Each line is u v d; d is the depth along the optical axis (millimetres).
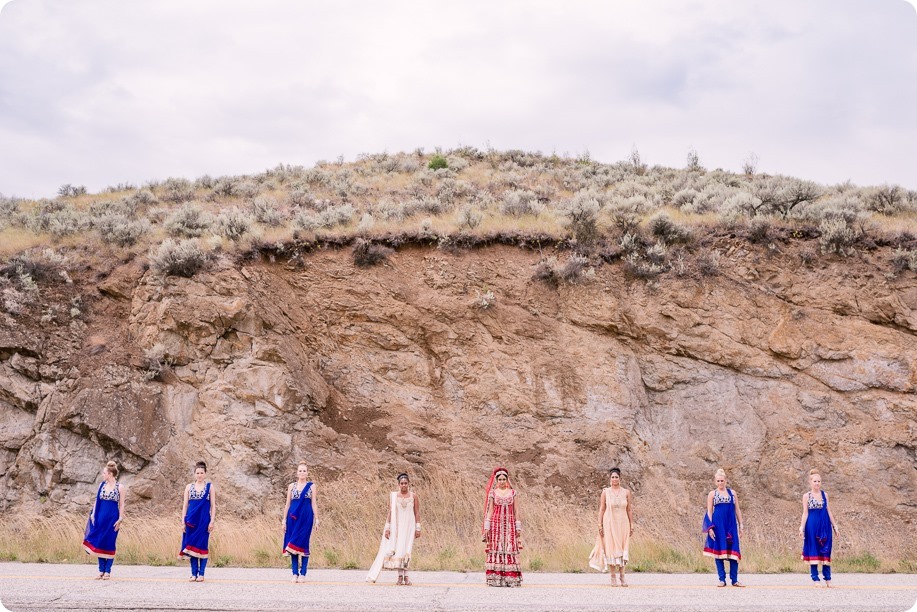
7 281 22312
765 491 20500
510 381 21953
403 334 22656
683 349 22422
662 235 24500
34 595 10758
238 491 19172
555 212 26516
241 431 19922
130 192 38750
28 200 36531
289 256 23531
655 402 22188
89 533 12828
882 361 21688
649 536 18469
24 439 20234
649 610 10203
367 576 13312
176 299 21562
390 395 21891
